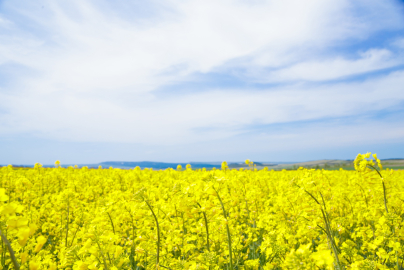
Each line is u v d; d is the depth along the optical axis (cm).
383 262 349
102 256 262
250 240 486
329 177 654
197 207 340
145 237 391
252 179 970
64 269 381
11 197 868
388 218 367
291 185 462
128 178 1265
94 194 1082
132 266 456
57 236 613
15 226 179
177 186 454
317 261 206
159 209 411
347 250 333
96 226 326
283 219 534
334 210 541
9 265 339
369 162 459
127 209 485
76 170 1817
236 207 607
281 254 349
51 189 1166
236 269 390
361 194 601
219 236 427
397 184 870
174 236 416
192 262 333
